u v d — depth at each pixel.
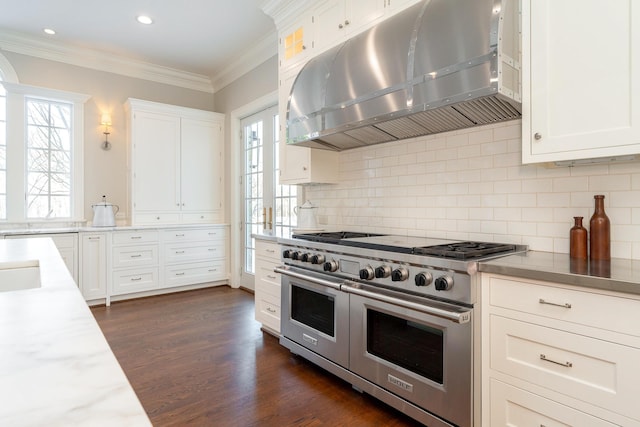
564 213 1.84
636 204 1.63
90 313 0.76
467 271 1.55
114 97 4.55
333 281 2.19
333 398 2.08
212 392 2.13
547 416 1.38
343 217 3.11
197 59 4.54
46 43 4.04
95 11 3.44
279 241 2.74
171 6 3.37
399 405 1.85
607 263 1.52
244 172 4.73
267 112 4.27
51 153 4.20
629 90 1.38
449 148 2.33
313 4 2.84
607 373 1.23
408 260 1.78
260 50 4.18
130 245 4.12
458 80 1.69
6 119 3.93
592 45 1.46
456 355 1.61
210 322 3.38
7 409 0.39
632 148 1.37
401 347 1.85
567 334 1.32
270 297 2.95
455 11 1.77
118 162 4.57
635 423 1.17
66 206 4.28
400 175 2.63
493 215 2.11
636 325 1.17
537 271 1.37
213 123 4.94
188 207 4.73
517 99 1.67
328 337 2.26
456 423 1.61
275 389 2.17
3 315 0.74
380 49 2.07
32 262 1.51
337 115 2.26
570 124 1.52
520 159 2.00
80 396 0.42
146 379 2.29
